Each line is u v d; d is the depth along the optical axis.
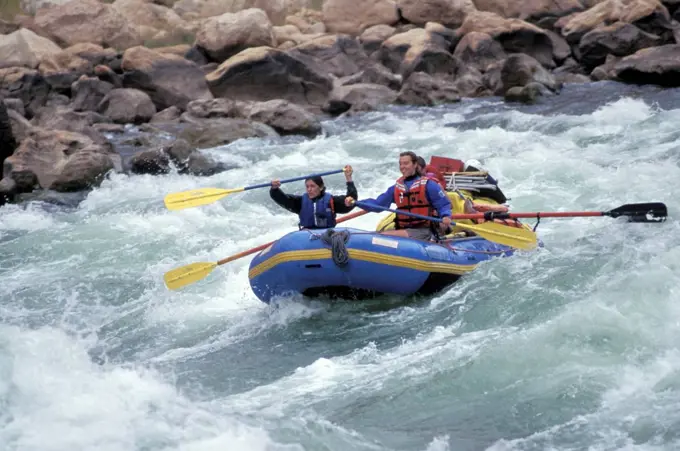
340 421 22.91
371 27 93.00
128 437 21.38
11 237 43.00
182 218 44.06
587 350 24.55
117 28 91.06
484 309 29.03
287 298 31.50
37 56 80.00
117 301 34.31
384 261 30.08
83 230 42.94
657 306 26.12
